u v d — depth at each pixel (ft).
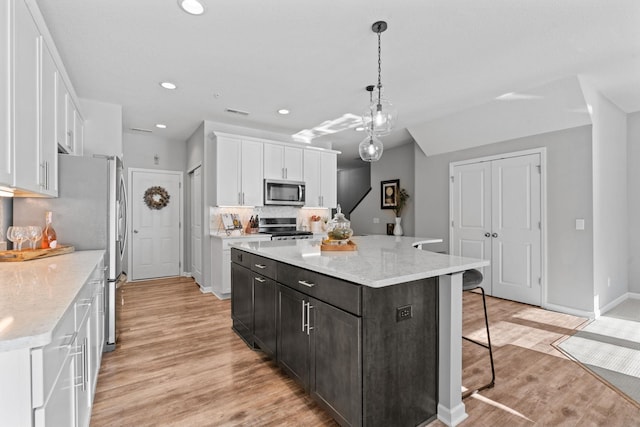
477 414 5.85
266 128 16.17
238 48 8.29
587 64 9.28
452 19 7.06
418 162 17.16
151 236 17.47
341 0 6.41
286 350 6.88
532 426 5.53
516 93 11.47
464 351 8.50
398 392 5.24
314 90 11.13
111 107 12.31
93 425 5.48
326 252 7.59
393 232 20.34
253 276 8.43
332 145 20.12
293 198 16.48
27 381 2.63
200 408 6.00
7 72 4.72
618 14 6.88
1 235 7.11
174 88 10.87
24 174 5.40
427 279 5.66
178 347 8.71
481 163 14.26
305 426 5.52
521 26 7.34
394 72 9.75
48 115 6.78
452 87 10.91
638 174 13.33
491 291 13.88
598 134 11.35
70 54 8.53
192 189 17.69
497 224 13.65
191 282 16.74
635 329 10.06
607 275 11.98
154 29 7.41
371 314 4.93
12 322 2.86
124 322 10.68
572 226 11.43
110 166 8.52
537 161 12.36
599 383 6.91
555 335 9.58
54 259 6.69
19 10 5.20
